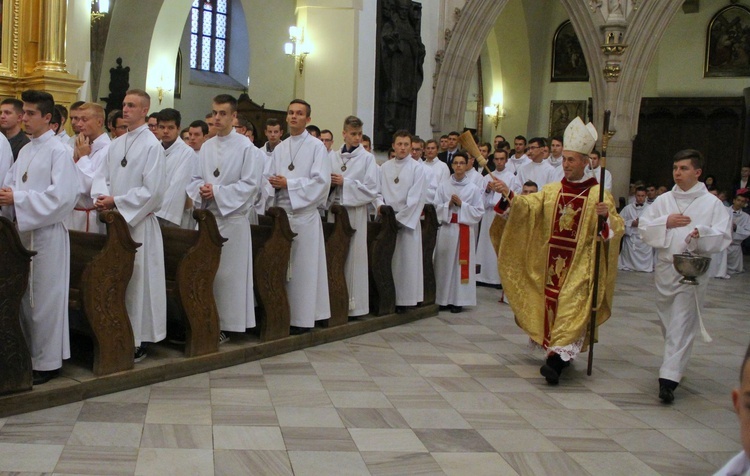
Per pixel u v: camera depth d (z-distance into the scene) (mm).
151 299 5250
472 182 8484
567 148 5750
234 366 5727
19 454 3867
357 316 7297
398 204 7660
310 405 4906
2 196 4395
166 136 5730
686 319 5371
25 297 4605
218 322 5645
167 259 5641
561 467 4105
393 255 7672
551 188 5898
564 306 5625
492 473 3975
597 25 14906
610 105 14992
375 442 4316
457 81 14062
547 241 5848
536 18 20719
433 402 5117
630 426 4832
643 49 14867
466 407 5047
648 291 11078
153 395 4910
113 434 4203
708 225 5328
